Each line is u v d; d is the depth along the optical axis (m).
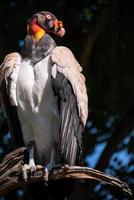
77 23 16.66
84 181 16.02
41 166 9.34
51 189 9.74
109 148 15.86
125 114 16.56
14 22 16.55
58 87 9.53
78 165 9.62
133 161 16.98
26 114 9.77
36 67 9.67
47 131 9.80
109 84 16.73
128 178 16.80
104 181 9.18
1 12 16.70
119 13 16.83
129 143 16.42
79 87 9.70
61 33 10.40
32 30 10.18
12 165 9.20
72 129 9.56
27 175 9.24
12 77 9.66
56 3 16.52
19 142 10.08
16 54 9.84
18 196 16.98
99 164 15.73
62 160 9.72
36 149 10.02
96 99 16.66
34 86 9.64
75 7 16.62
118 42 16.83
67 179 9.58
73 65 9.78
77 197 15.57
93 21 16.70
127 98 16.83
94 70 16.88
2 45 16.22
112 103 16.55
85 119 9.69
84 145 16.50
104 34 16.98
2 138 16.69
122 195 15.98
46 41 9.85
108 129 16.83
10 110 9.92
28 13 16.50
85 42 16.17
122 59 16.83
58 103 9.66
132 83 16.80
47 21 10.27
